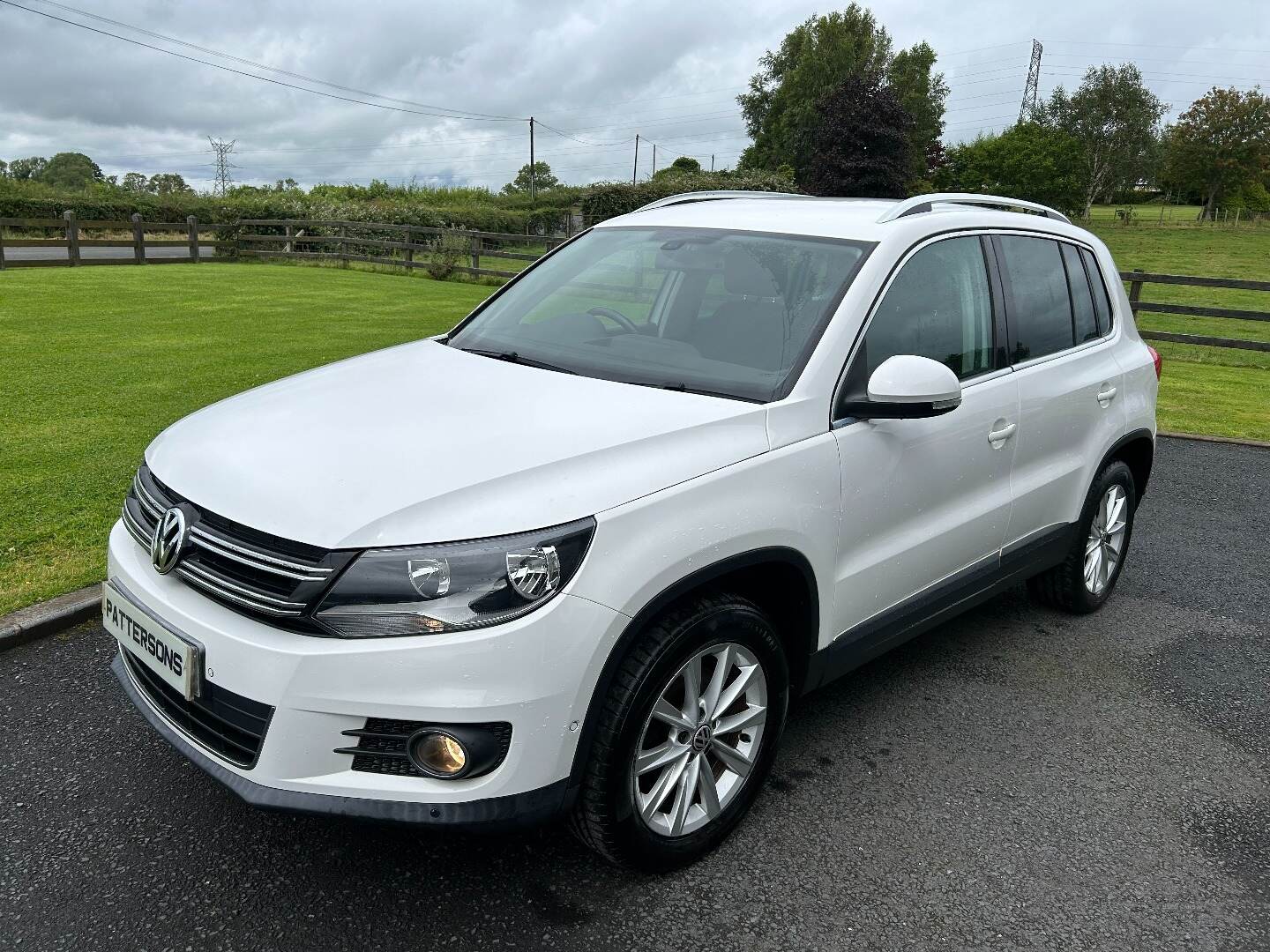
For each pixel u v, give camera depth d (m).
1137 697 3.88
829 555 2.87
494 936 2.40
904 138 60.97
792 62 83.81
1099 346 4.32
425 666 2.09
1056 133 77.38
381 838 2.77
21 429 6.79
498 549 2.15
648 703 2.38
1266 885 2.75
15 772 3.02
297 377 3.26
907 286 3.21
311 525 2.18
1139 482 4.90
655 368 3.03
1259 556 5.65
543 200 49.19
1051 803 3.11
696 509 2.44
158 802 2.90
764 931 2.47
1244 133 79.31
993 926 2.53
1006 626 4.56
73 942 2.33
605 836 2.44
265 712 2.16
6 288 15.62
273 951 2.33
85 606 4.01
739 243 3.41
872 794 3.11
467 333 3.65
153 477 2.64
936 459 3.23
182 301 14.67
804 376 2.84
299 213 26.73
